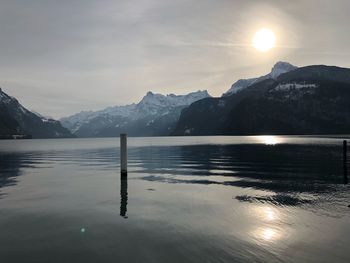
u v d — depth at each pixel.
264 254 14.27
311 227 18.02
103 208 23.16
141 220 19.86
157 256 14.14
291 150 87.44
